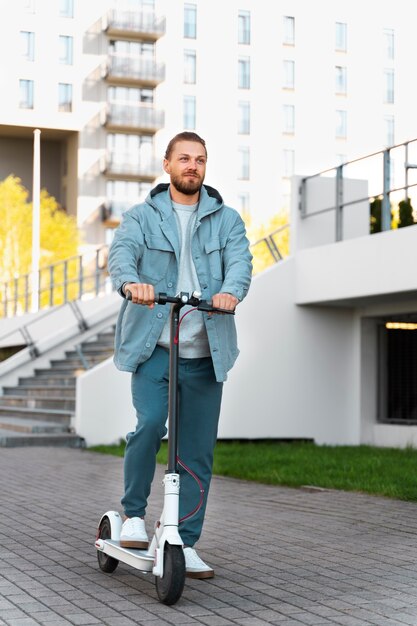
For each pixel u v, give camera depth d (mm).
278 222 43500
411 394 13312
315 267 13297
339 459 10758
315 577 4766
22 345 24469
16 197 50844
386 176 12352
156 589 4301
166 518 4227
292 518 6734
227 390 13383
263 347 13594
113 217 56625
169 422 4281
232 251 4688
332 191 14109
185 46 59969
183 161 4586
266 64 62656
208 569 4695
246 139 62031
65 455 11742
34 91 56438
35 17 56562
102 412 13180
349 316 14141
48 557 5328
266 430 13578
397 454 11547
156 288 4621
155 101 58812
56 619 3945
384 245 11883
